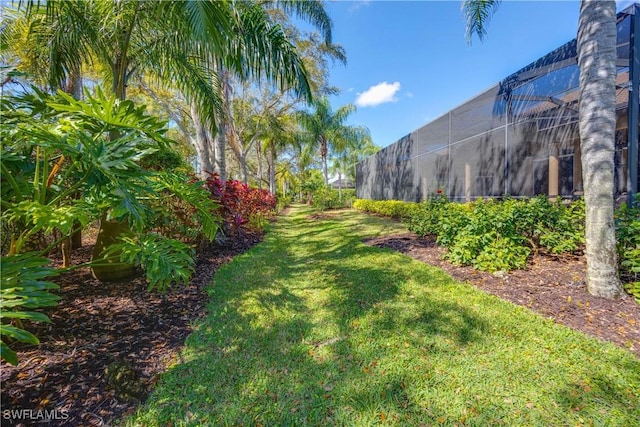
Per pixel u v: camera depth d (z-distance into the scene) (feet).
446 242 15.23
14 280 4.64
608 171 9.21
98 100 6.24
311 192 73.82
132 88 29.37
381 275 12.77
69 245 12.14
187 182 11.28
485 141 24.38
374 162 53.88
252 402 5.54
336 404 5.49
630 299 9.02
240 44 13.35
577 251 13.50
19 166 6.97
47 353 6.68
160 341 7.59
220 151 23.31
